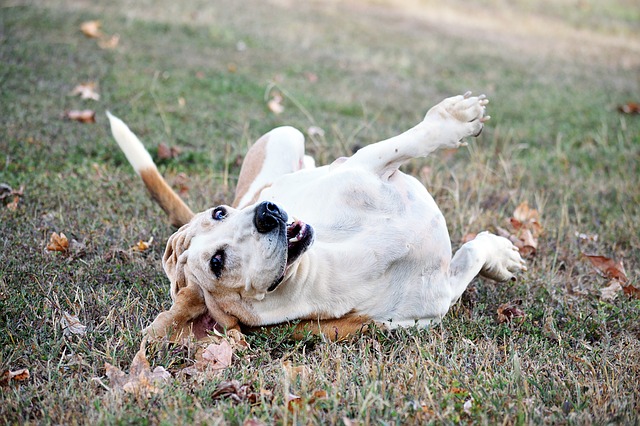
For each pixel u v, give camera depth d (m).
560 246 5.17
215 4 11.70
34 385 3.42
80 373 3.55
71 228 5.01
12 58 7.98
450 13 13.66
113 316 4.03
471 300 4.45
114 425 3.09
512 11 14.38
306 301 3.77
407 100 8.41
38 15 9.54
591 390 3.33
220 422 3.06
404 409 3.16
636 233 5.33
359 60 9.88
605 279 4.74
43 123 6.59
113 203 5.39
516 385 3.38
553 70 10.34
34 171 5.77
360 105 8.00
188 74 8.43
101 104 7.23
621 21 14.45
